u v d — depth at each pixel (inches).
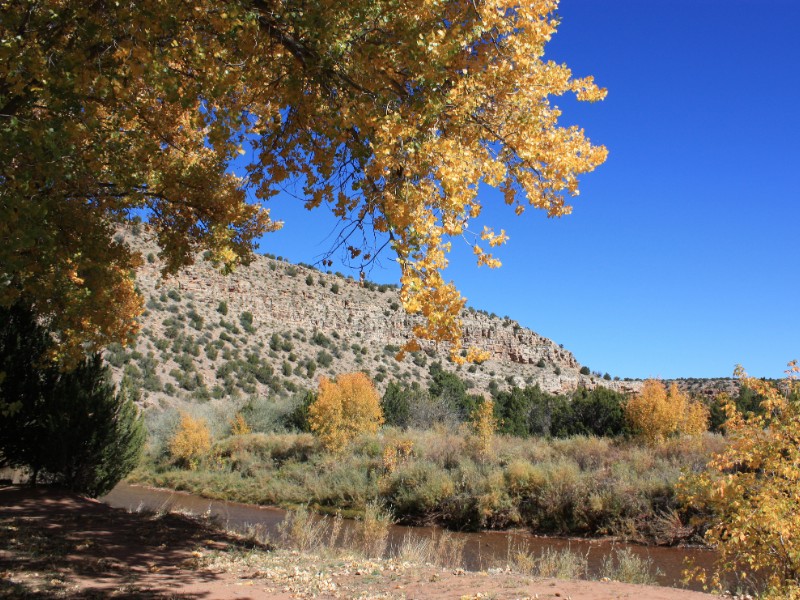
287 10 215.9
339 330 3115.2
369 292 3545.8
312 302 3208.7
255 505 912.9
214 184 330.0
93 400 511.8
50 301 346.9
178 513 470.9
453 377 2279.8
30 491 469.4
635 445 1007.6
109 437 526.6
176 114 308.0
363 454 1059.3
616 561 542.9
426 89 215.5
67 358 390.3
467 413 1787.6
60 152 200.8
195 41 218.8
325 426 1111.0
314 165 258.7
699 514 621.6
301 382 2497.5
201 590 254.8
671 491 675.4
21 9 203.5
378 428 1233.4
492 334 3491.6
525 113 244.1
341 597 253.6
